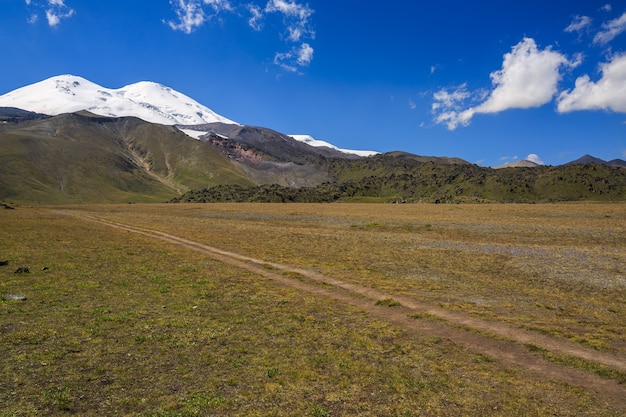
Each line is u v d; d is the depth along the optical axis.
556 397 13.14
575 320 21.97
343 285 30.17
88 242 51.56
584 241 55.59
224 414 11.65
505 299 26.81
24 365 14.58
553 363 15.95
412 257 43.94
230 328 19.62
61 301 23.61
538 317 22.47
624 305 25.56
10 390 12.64
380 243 55.97
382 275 34.56
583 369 15.37
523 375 14.81
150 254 43.56
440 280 32.81
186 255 43.97
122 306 23.03
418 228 74.38
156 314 21.72
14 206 161.38
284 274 34.09
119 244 51.06
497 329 20.12
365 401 12.68
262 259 42.28
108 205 194.38
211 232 71.81
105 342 17.27
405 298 26.28
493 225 73.94
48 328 18.69
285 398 12.73
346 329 19.81
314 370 14.91
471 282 32.19
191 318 21.12
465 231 68.50
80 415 11.36
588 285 30.88
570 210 100.81
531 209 110.81
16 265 34.06
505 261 40.72
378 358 16.28
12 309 21.41
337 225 87.12
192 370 14.70
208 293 26.84
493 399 12.98
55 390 12.73
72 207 176.75
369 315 22.31
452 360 16.14
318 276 33.56
